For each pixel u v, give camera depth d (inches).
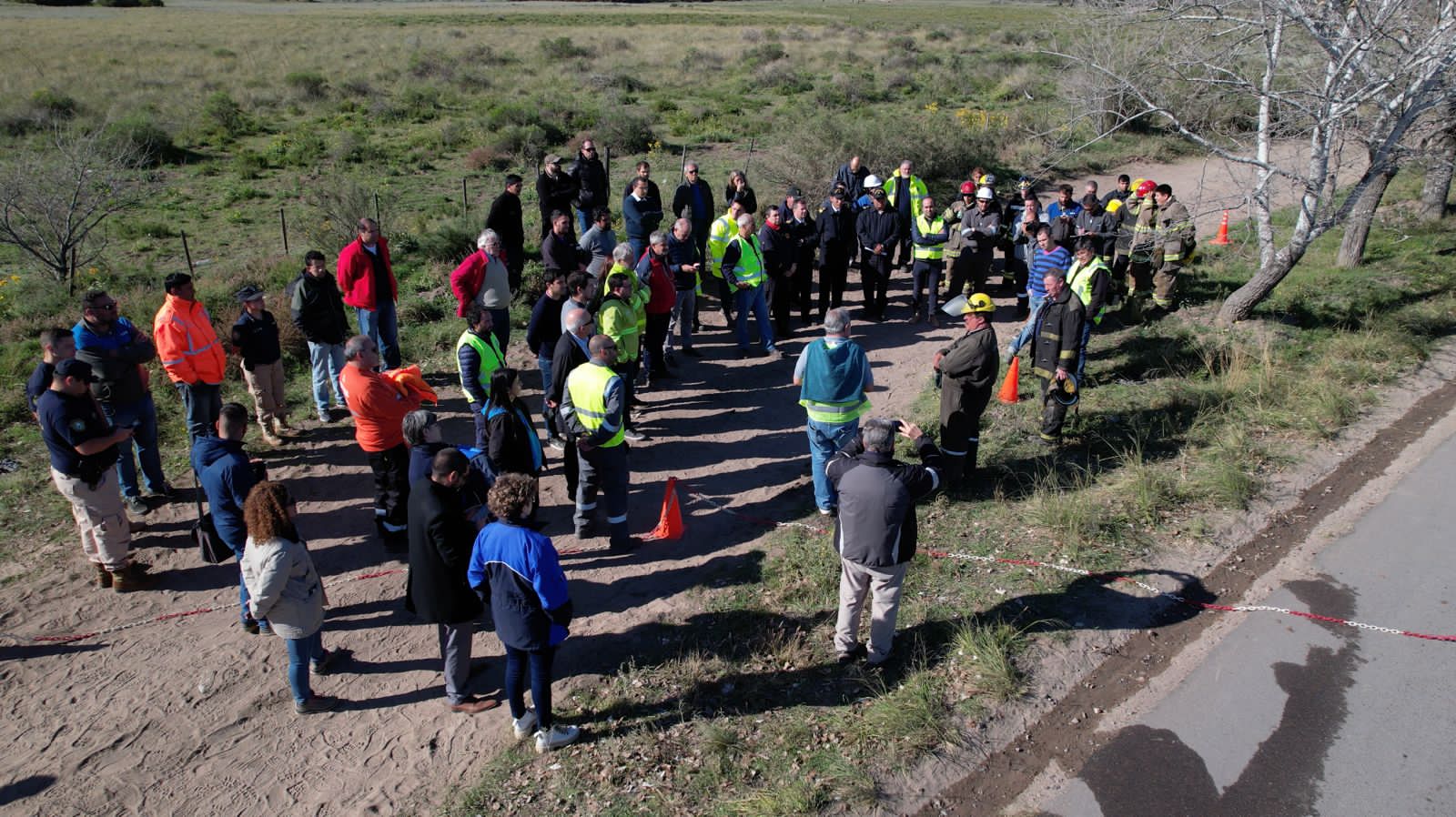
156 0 3348.9
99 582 280.5
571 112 1186.0
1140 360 438.3
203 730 226.1
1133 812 204.4
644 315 395.5
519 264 507.8
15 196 590.6
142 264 647.1
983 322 309.6
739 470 357.1
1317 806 206.4
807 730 222.2
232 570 291.4
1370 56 398.9
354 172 933.8
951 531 305.3
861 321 526.6
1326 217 441.1
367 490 338.3
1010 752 220.1
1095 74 467.5
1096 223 500.7
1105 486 329.1
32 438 369.7
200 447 242.4
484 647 258.8
